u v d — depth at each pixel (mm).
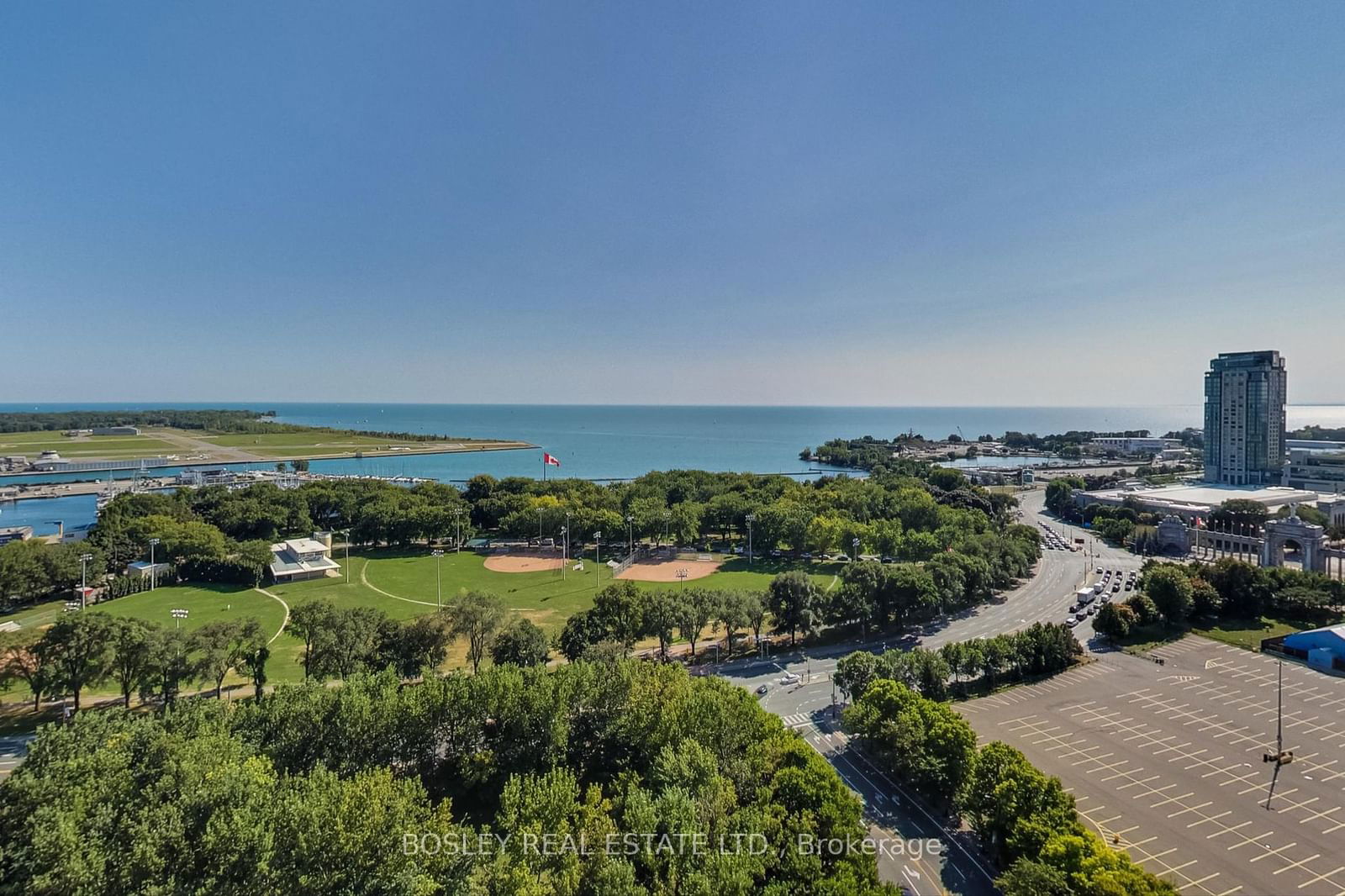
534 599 163375
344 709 76812
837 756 91812
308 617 105375
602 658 100750
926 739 80188
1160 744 92625
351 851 53000
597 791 64500
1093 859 56250
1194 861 68938
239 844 51719
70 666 96938
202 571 179250
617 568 196500
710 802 63906
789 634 139750
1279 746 88188
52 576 160625
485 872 52688
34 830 52281
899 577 138875
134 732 69312
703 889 51031
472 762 80500
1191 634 138250
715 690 83125
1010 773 69500
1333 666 119250
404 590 171625
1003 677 116062
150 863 50562
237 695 107875
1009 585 180000
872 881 58250
